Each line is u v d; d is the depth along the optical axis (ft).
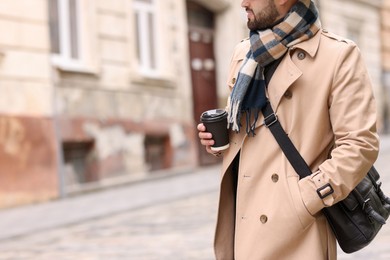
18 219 31.07
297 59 8.89
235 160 9.51
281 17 8.87
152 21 47.80
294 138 8.81
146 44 47.16
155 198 34.58
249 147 9.14
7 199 35.45
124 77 44.01
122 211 31.22
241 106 8.98
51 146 37.96
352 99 8.60
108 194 38.47
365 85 8.70
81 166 41.06
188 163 48.83
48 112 38.06
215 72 54.60
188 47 51.98
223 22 54.60
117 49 43.75
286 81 8.81
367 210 8.80
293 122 8.82
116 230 26.11
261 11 8.85
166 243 22.33
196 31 52.80
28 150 36.68
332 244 8.90
